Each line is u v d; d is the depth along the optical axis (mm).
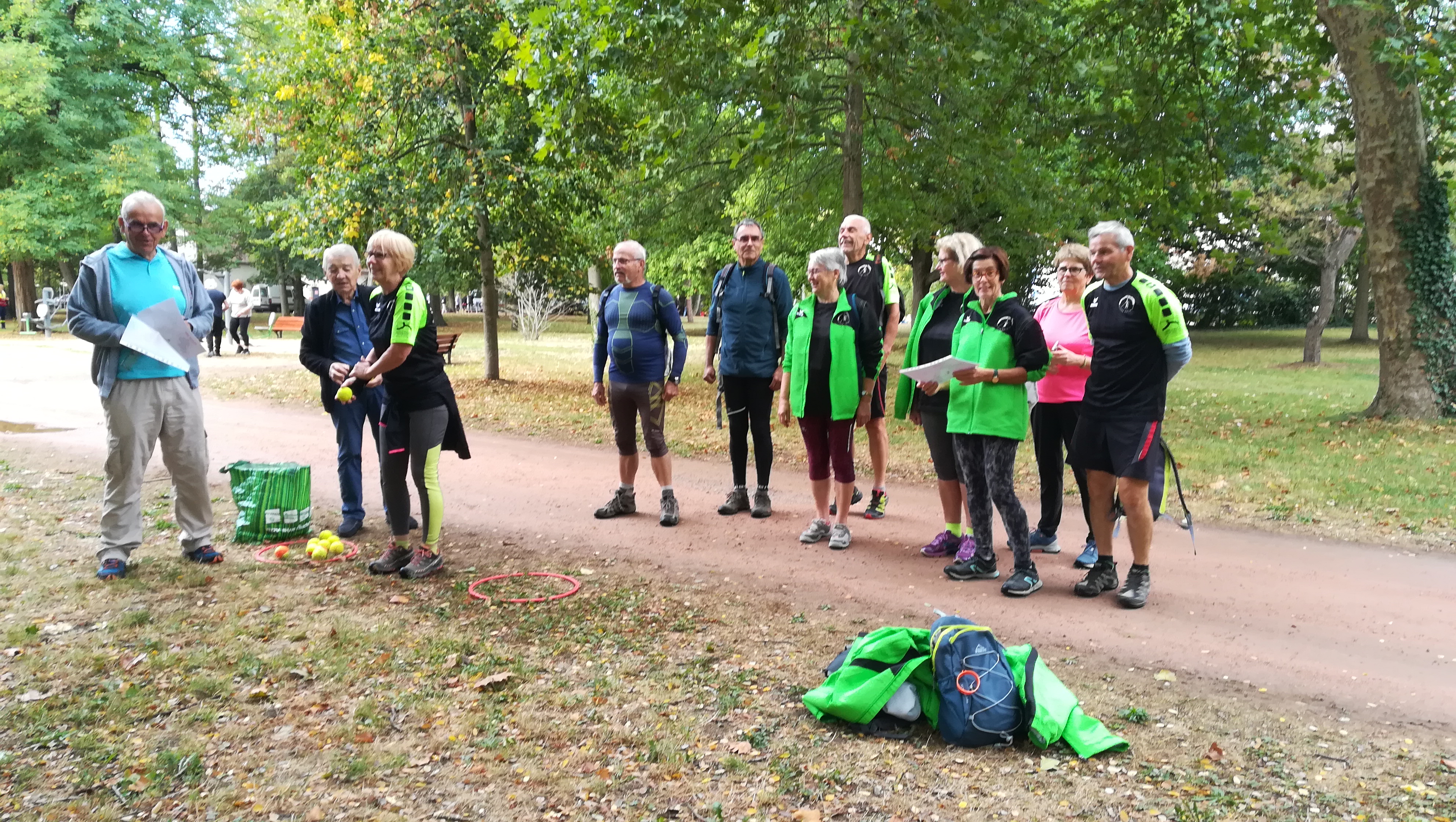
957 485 6105
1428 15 10758
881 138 13500
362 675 4012
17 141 29844
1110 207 14297
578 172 15039
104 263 5172
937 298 5949
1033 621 4953
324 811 2979
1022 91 12133
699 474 8922
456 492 7969
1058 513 6246
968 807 3064
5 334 29062
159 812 2945
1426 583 5633
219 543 6070
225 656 4152
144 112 33906
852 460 6324
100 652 4152
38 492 7270
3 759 3213
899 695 3637
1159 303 4883
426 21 14578
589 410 13023
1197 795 3143
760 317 6961
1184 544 6523
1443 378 11727
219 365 19188
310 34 15281
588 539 6504
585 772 3248
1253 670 4316
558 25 9914
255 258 44750
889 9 10109
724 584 5512
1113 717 3760
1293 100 12812
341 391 5371
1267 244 13398
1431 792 3178
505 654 4297
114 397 5160
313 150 16266
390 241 5219
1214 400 14344
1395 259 11781
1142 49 12141
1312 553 6281
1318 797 3135
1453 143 12812
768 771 3279
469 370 19094
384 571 5520
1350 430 11070
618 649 4398
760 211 15703
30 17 28781
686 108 11891
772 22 9875
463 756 3342
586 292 17703
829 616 4961
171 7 32406
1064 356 5297
